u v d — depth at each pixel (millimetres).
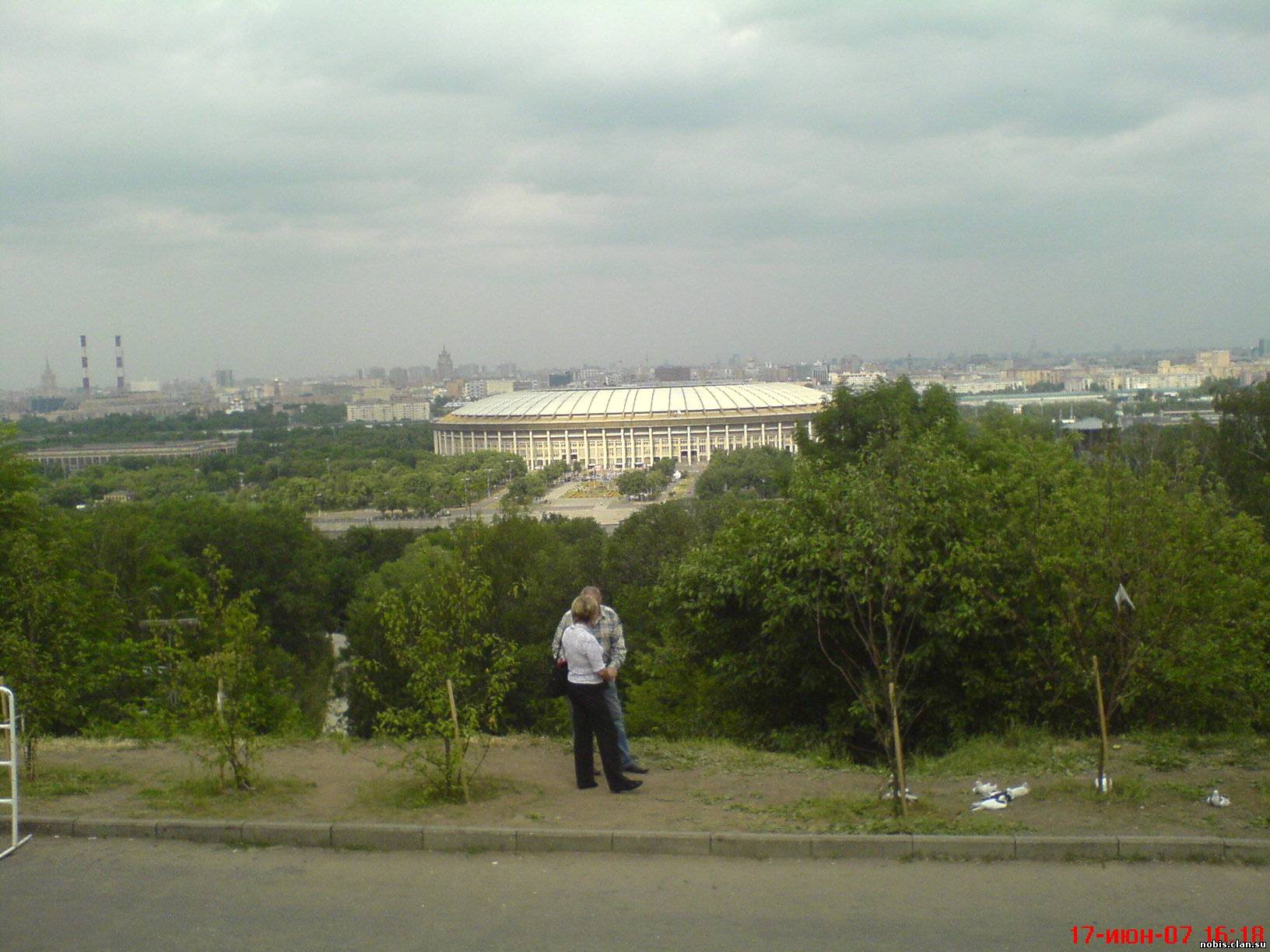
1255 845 11172
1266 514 45750
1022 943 9359
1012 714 20547
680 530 56188
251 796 14133
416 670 14500
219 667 14836
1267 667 21219
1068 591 17828
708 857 11672
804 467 23906
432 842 12148
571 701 14672
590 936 9617
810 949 9266
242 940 9625
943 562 20016
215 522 66875
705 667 27438
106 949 9461
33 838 12688
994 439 39875
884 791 13891
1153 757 16078
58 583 17344
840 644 21641
